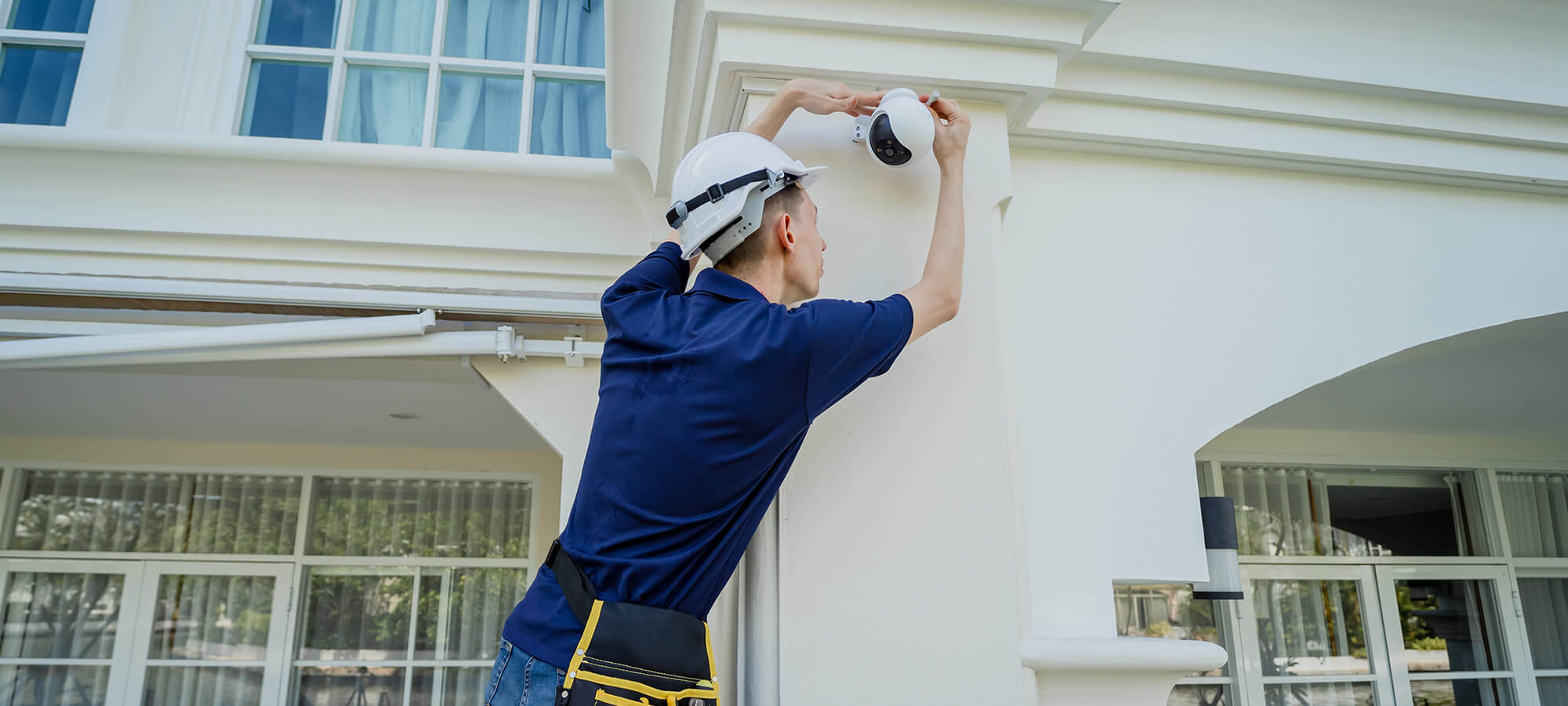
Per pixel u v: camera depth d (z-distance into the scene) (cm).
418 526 479
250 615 454
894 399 135
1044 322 171
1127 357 172
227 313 222
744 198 109
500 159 226
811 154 142
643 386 99
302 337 212
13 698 430
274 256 225
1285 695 463
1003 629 129
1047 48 150
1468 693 478
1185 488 168
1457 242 196
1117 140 175
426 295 222
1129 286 176
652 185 228
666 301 107
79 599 446
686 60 159
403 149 223
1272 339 180
